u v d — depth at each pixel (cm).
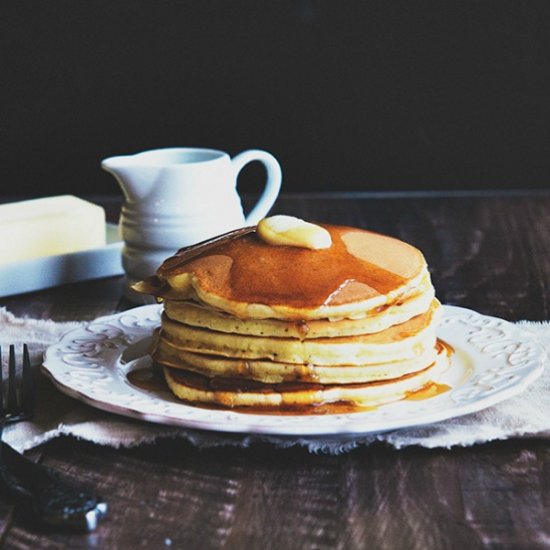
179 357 78
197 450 74
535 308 100
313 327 75
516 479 71
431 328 79
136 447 75
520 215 128
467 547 65
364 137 170
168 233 101
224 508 68
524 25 165
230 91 167
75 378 79
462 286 106
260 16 164
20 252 105
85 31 163
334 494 70
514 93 168
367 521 67
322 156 170
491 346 83
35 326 93
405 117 169
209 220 102
